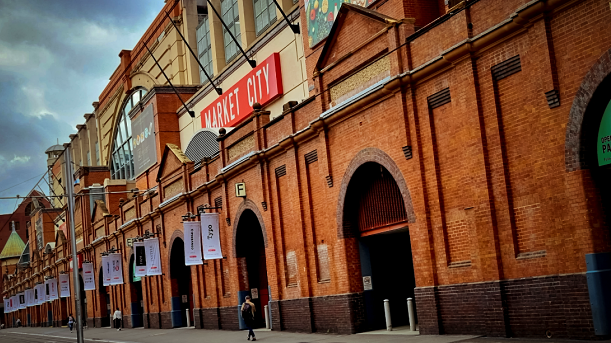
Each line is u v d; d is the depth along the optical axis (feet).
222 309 103.86
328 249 73.92
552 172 45.98
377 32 63.36
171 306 125.80
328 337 68.80
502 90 50.16
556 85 45.01
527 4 45.73
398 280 73.36
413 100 58.90
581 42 43.24
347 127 69.05
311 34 82.69
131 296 152.76
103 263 156.76
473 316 52.85
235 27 129.29
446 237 56.24
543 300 46.60
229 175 97.25
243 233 98.43
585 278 43.37
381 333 65.51
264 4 115.24
